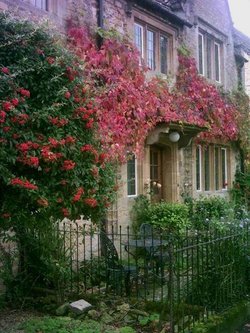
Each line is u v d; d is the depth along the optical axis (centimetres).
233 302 631
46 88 494
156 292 682
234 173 1472
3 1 691
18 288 652
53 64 496
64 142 475
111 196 555
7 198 461
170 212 948
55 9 800
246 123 1447
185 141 1101
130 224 942
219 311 594
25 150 446
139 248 831
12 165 461
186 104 1098
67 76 515
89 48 834
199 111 1182
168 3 1171
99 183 536
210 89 1242
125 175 921
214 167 1342
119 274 663
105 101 820
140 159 955
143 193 988
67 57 522
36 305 638
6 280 643
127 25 963
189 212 1055
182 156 1153
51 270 639
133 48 931
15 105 450
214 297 593
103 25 894
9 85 456
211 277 593
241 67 1564
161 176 1125
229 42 1467
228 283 621
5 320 588
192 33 1226
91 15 876
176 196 1109
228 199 1396
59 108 488
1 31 491
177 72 1135
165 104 998
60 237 673
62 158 480
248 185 1465
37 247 646
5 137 438
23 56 495
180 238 658
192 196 1188
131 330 530
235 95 1440
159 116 959
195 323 543
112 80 856
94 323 554
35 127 474
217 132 1249
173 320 514
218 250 609
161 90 999
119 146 835
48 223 515
